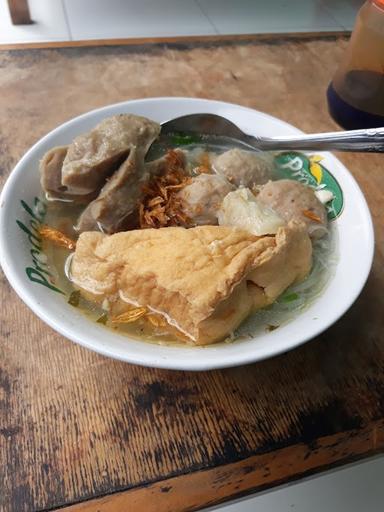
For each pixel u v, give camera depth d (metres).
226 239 0.17
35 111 0.27
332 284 0.17
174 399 0.16
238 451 0.15
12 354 0.17
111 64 0.31
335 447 0.16
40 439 0.15
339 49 0.34
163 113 0.23
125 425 0.16
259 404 0.16
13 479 0.14
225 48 0.33
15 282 0.15
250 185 0.21
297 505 0.16
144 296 0.16
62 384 0.16
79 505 0.14
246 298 0.16
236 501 0.15
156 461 0.15
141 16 0.45
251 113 0.23
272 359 0.18
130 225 0.20
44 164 0.19
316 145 0.21
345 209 0.20
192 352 0.15
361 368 0.18
